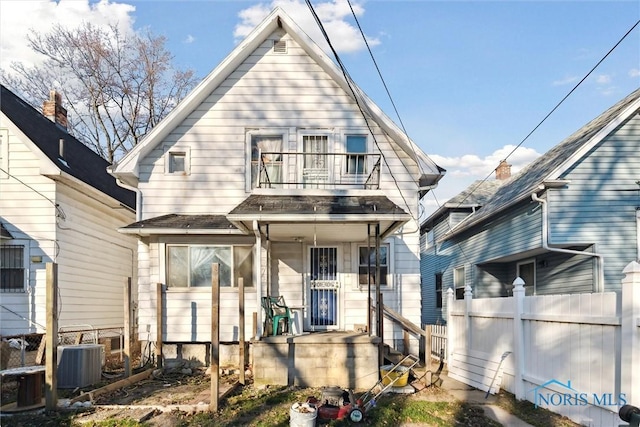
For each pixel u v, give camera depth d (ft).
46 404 23.73
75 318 43.42
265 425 21.99
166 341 37.09
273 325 33.55
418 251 39.09
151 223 35.68
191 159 39.06
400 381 28.84
